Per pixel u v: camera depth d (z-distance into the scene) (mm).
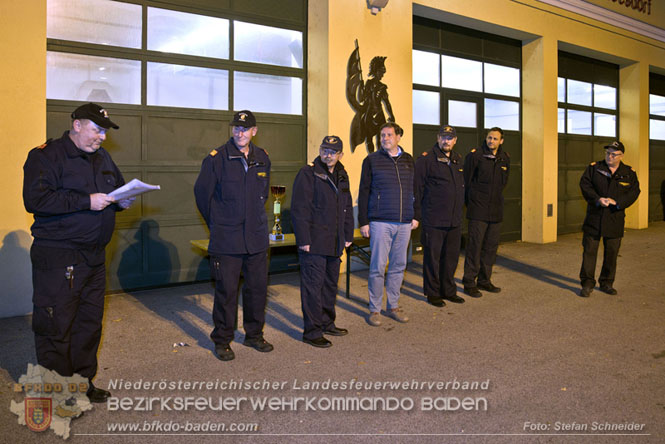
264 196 3588
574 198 10195
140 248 5305
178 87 5500
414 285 5793
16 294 4418
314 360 3512
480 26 8031
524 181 9047
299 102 6406
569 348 3773
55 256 2574
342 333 4055
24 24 4301
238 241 3447
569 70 9875
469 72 8219
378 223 4246
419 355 3617
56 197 2508
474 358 3564
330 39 6039
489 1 7797
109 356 3545
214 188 3449
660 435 2531
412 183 4309
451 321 4438
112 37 5090
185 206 5543
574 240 9219
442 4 7195
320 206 3777
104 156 2814
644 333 4129
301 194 3742
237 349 3711
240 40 5902
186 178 5539
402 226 4320
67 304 2611
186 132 5527
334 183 3809
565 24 9000
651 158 11820
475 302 5078
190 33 5559
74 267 2629
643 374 3289
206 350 3693
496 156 5234
